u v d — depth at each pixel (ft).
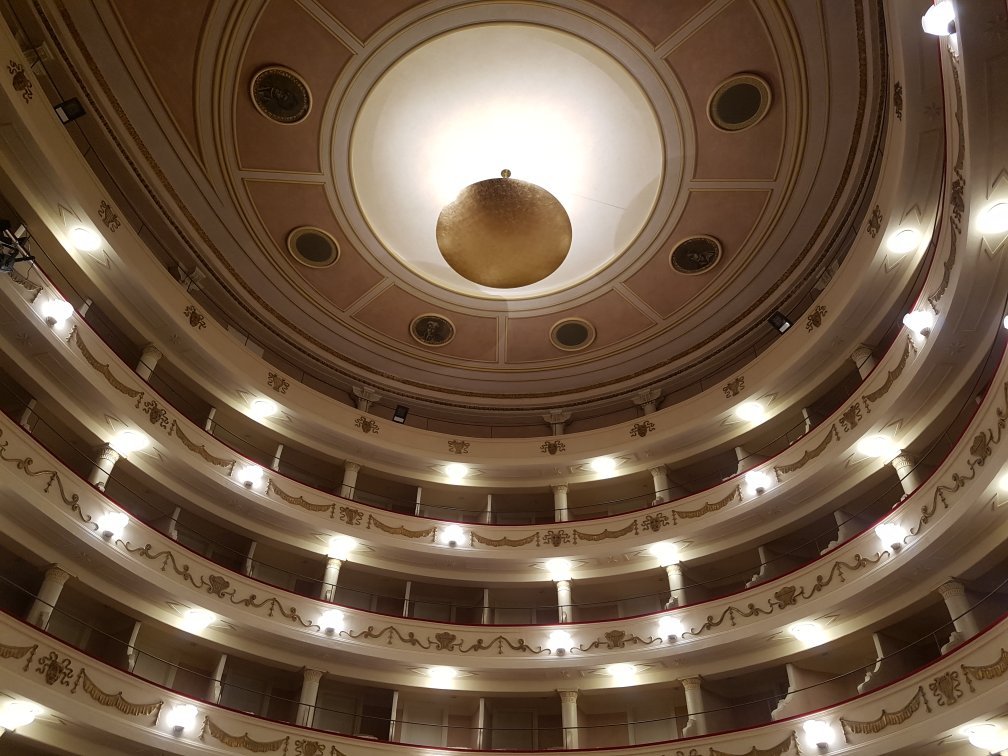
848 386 60.80
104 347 50.80
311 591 63.00
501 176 60.34
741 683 55.31
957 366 44.45
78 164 49.14
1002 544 40.91
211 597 51.34
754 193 61.57
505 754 51.26
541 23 51.47
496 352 78.07
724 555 60.85
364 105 56.13
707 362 74.64
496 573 64.85
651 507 64.75
